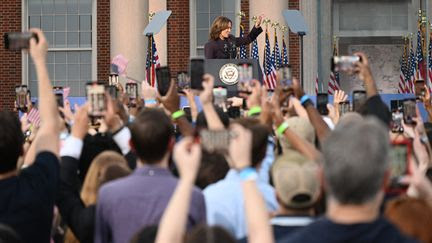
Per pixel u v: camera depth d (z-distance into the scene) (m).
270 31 51.78
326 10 60.09
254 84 15.23
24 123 19.80
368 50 61.72
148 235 10.14
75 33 58.28
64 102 17.30
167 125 12.23
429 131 17.94
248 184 9.73
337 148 8.98
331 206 9.09
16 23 58.22
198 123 14.90
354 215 9.00
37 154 12.91
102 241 12.34
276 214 11.29
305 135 14.99
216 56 32.84
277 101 14.70
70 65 58.28
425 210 10.05
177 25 56.72
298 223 11.09
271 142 14.84
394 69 61.56
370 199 8.96
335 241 8.91
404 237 8.96
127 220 12.04
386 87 61.56
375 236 8.91
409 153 10.50
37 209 12.64
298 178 11.13
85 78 58.22
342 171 8.91
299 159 11.39
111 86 16.22
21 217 12.55
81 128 13.95
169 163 16.03
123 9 53.09
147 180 12.18
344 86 58.91
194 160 9.55
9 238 10.76
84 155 16.23
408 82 51.81
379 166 8.91
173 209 9.41
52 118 13.04
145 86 19.09
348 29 61.16
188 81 19.09
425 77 47.91
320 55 57.88
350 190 8.92
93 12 58.00
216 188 12.70
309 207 11.24
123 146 14.80
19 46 13.12
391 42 61.44
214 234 9.02
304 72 54.66
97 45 57.97
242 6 56.56
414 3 60.41
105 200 12.19
